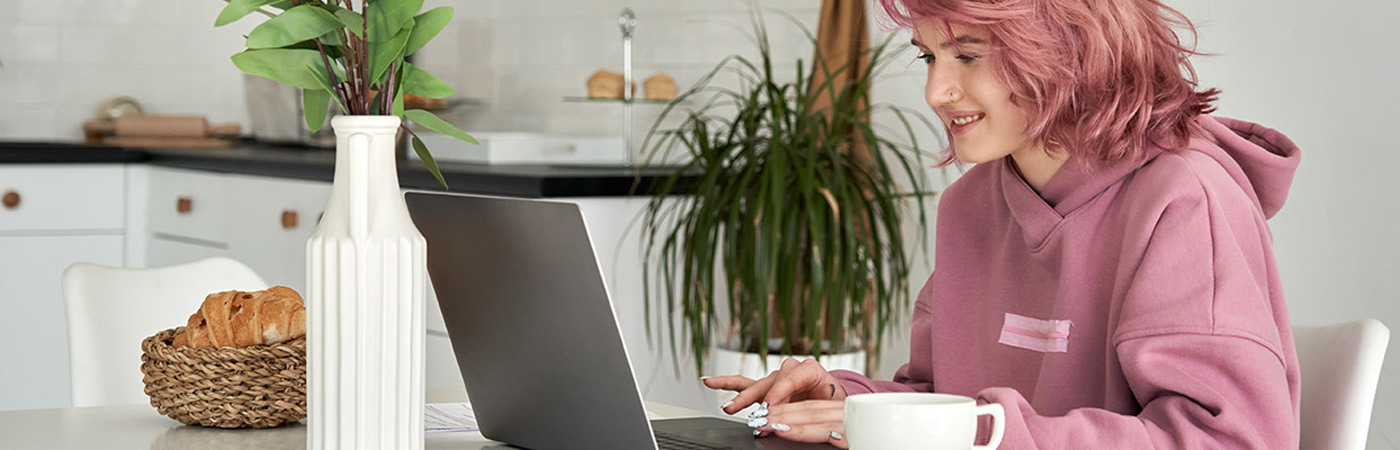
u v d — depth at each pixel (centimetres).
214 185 398
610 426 132
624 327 321
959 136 149
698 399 331
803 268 295
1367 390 149
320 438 127
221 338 151
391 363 127
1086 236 148
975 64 143
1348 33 253
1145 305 133
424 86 139
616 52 395
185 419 152
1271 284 142
